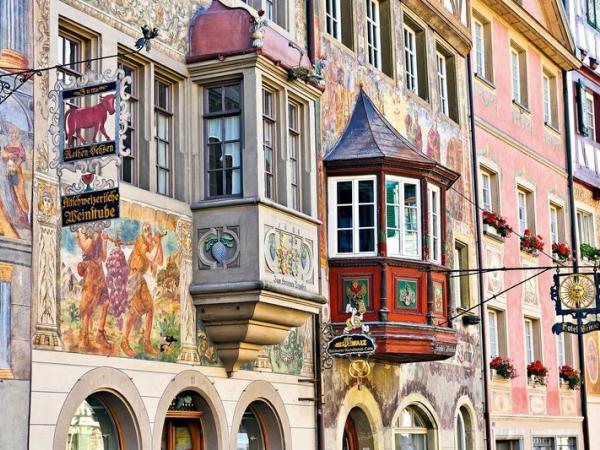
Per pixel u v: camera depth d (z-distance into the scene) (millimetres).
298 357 22594
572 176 39594
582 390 38125
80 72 17359
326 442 23172
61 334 16047
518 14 35312
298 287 20547
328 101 24438
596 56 43656
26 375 15320
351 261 23844
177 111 19750
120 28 18109
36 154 15805
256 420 21859
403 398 26609
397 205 24312
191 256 19453
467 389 30219
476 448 30328
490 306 32094
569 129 39844
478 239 31641
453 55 31484
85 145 14805
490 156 33219
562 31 39031
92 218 14930
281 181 20688
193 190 19734
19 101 15586
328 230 24078
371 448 25312
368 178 24109
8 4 15570
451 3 31469
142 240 18078
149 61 18859
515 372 32562
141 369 17797
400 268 24188
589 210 41375
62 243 16172
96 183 14992
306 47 23719
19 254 15344
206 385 19516
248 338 19719
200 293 19281
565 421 36562
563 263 37281
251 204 19359
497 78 34406
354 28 25969
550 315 36469
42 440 15539
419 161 24484
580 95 41250
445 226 25766
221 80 19906
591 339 39500
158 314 18359
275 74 20469
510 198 34406
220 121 19922
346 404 24125
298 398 22391
